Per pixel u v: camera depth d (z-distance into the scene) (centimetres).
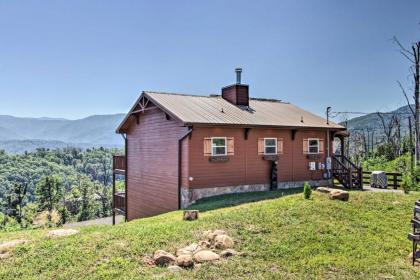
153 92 1566
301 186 1655
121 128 1814
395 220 887
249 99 1889
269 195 1316
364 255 652
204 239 699
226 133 1416
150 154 1590
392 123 3272
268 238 714
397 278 555
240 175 1452
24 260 602
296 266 590
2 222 3416
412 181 1644
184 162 1331
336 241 714
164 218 995
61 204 3925
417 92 2050
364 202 1043
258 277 542
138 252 630
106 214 3991
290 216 866
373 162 2803
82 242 683
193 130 1326
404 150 3030
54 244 677
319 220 844
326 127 1703
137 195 1702
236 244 682
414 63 2083
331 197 1070
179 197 1341
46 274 545
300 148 1669
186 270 565
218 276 542
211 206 1141
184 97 1614
